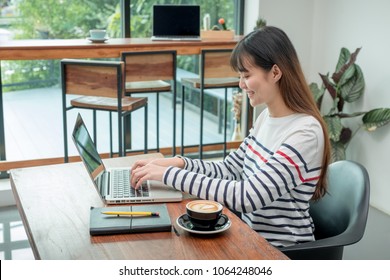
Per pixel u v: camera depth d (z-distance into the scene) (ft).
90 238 4.84
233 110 15.24
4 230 11.26
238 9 15.12
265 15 14.46
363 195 5.94
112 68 10.85
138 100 11.91
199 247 4.67
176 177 5.74
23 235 11.01
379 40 12.42
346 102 13.69
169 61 11.96
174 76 12.11
